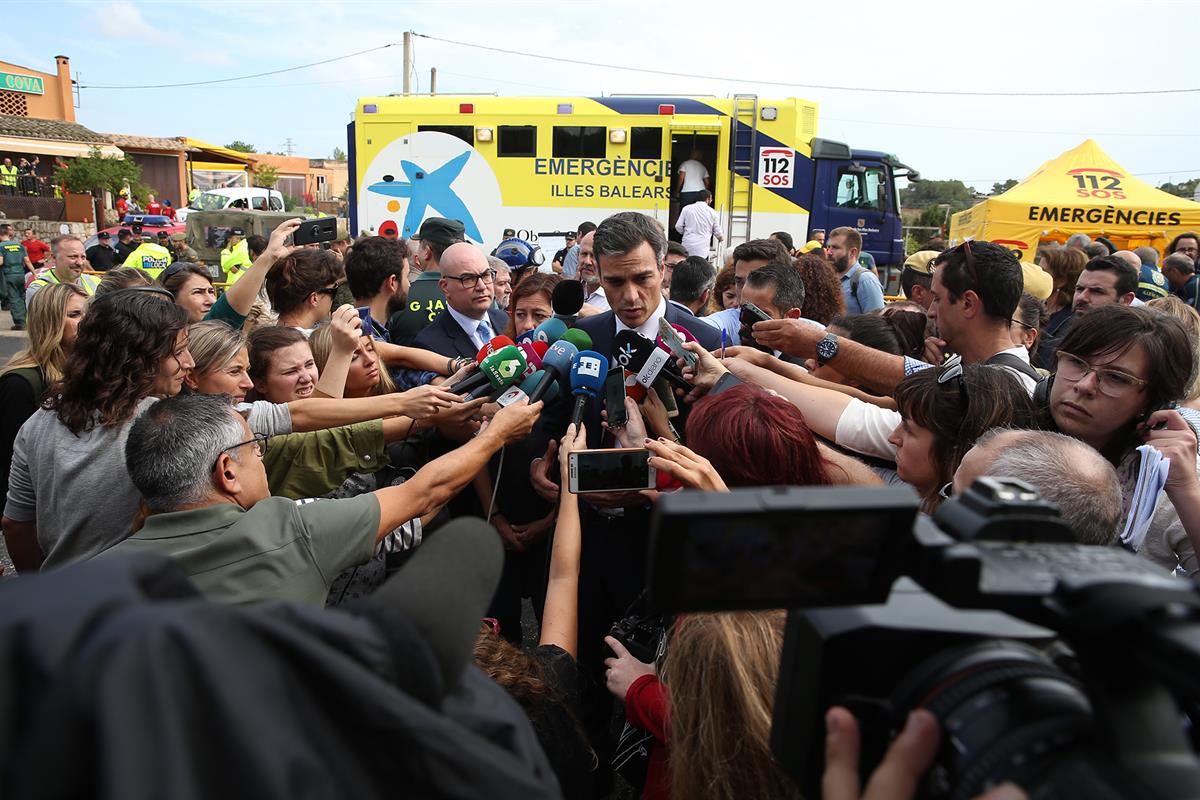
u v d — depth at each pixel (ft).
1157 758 1.86
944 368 6.47
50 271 25.34
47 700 1.21
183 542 5.32
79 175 91.45
